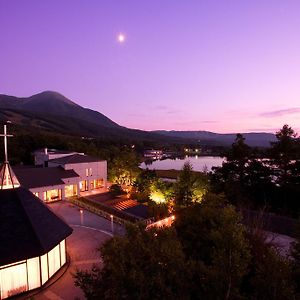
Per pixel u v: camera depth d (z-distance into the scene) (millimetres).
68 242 30125
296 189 46531
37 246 20969
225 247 12281
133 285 9609
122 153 74188
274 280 11133
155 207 39188
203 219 19969
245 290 13391
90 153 89250
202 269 11453
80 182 58938
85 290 10578
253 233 18766
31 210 23266
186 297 10211
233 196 49000
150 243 11031
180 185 42281
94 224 37031
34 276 21031
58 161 59281
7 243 20453
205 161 196750
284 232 30125
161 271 10352
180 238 18672
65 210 43969
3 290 19859
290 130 51812
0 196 22641
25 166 66000
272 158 52875
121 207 49656
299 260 18172
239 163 55844
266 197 49781
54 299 19859
